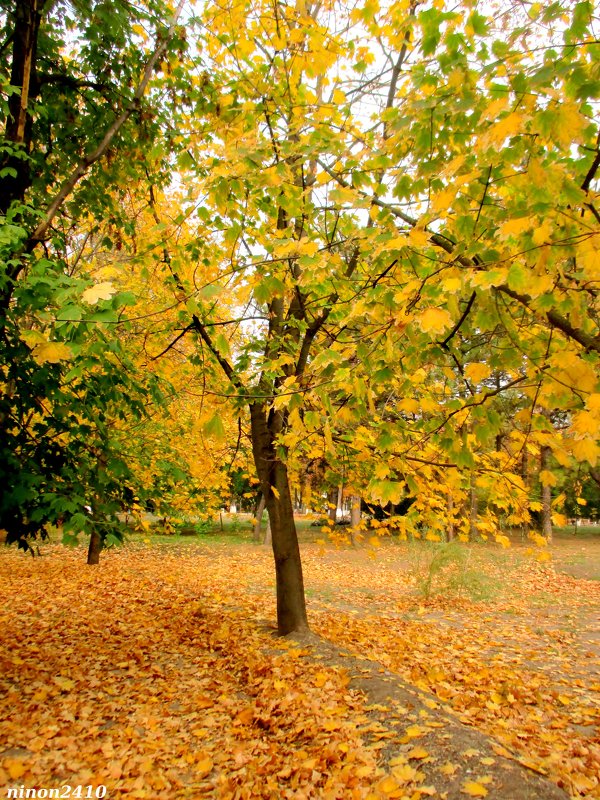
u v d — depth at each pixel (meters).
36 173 5.16
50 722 3.88
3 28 4.45
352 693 4.05
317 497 5.30
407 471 3.12
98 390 4.27
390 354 2.07
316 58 2.79
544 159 1.97
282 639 5.66
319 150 2.38
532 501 2.93
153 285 5.49
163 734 3.69
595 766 3.22
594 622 8.20
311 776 2.88
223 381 4.54
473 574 9.74
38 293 2.75
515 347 2.22
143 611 7.82
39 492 3.62
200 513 10.52
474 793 2.51
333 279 2.91
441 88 1.95
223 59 3.88
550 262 1.63
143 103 4.82
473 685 5.00
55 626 6.95
